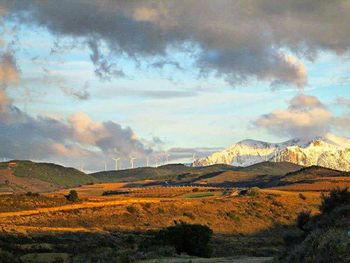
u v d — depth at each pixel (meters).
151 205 102.06
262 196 124.25
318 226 28.81
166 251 39.81
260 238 83.94
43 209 93.44
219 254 56.19
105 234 66.12
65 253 44.78
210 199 121.00
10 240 52.53
